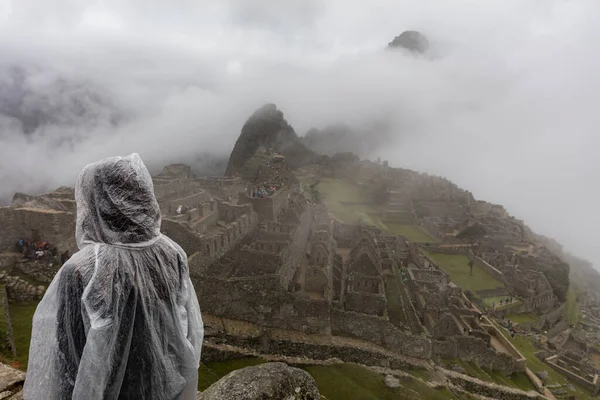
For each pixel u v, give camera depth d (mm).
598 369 73812
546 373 60938
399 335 44781
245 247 51562
